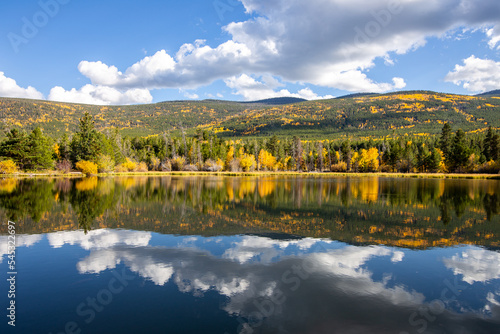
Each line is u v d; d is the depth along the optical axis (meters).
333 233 19.19
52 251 15.12
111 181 64.12
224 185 56.66
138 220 22.95
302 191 45.72
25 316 8.97
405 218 24.33
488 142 102.69
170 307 9.48
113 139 109.62
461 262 13.90
